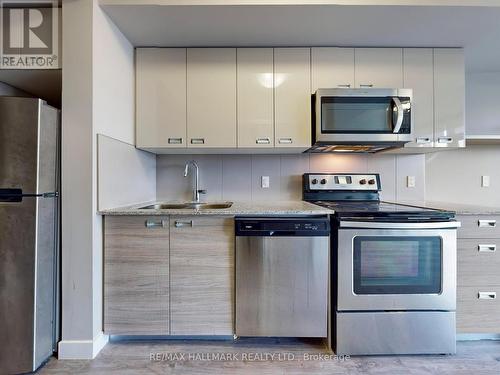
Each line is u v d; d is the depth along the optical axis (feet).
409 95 7.02
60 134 5.72
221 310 6.10
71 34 5.60
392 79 7.38
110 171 6.21
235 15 6.02
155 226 6.05
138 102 7.30
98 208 5.81
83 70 5.59
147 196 8.15
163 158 8.68
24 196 5.19
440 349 5.89
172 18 6.12
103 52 5.92
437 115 7.42
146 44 7.22
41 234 5.34
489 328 6.22
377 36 6.89
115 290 6.05
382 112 7.04
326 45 7.30
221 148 7.51
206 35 6.82
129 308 6.06
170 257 6.06
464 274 6.24
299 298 6.03
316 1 5.67
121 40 6.68
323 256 6.00
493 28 6.53
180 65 7.32
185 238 6.07
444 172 9.27
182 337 6.42
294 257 6.00
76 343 5.66
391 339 5.86
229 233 6.08
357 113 7.04
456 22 6.27
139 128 7.30
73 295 5.65
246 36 6.87
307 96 7.34
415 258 5.91
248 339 6.45
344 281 5.84
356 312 5.87
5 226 5.16
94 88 5.63
